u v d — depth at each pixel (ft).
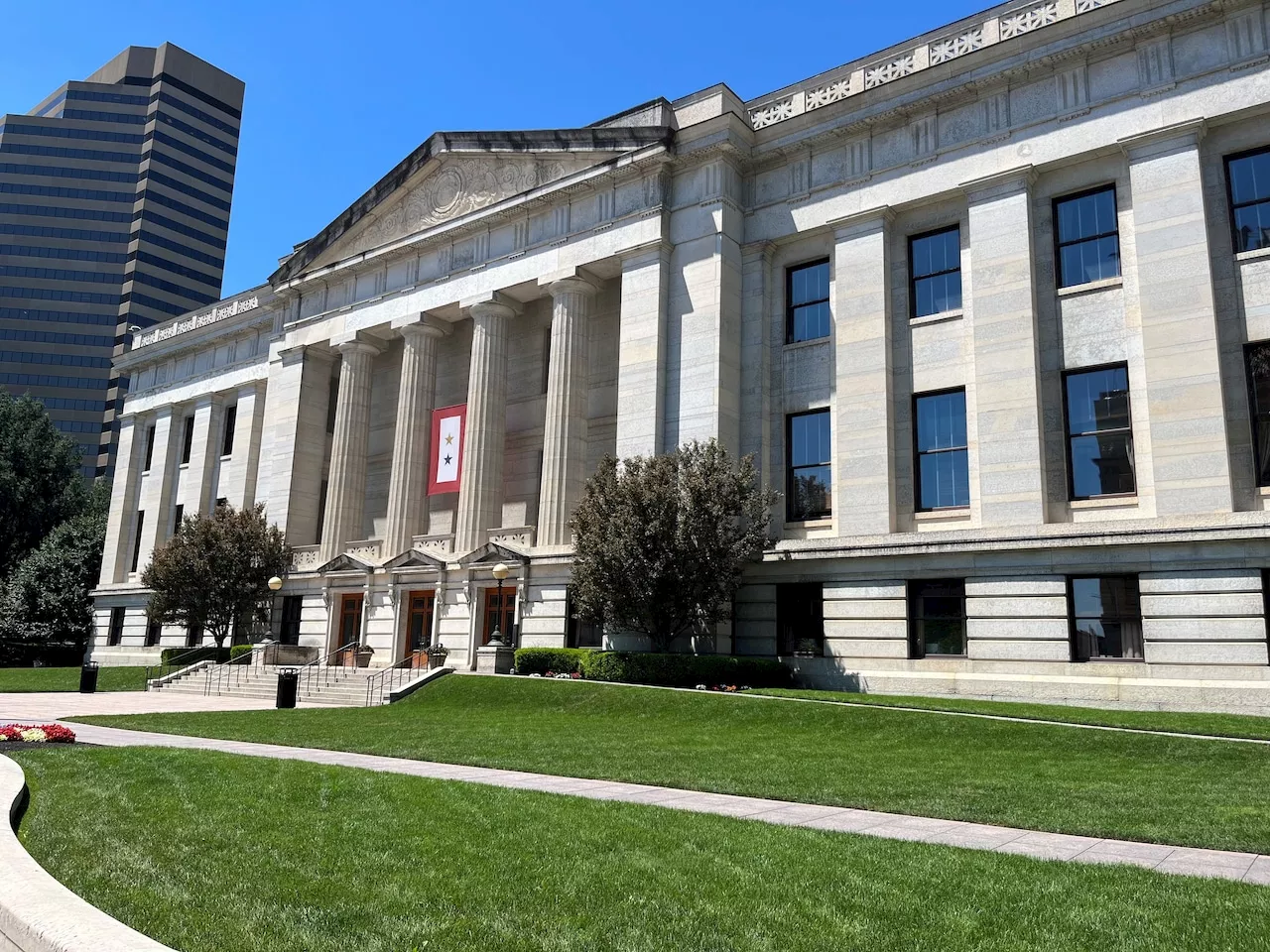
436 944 20.26
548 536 119.24
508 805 37.27
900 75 108.17
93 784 41.34
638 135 121.39
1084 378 92.84
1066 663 85.20
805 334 113.91
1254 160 87.04
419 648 130.72
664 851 29.43
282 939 20.43
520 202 132.77
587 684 91.35
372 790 40.45
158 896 23.52
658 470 99.71
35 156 499.10
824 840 31.35
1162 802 41.06
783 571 104.47
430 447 143.64
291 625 152.87
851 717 70.44
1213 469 81.87
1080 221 95.86
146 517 199.00
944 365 101.96
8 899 19.75
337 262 157.89
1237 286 85.30
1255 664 76.28
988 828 35.96
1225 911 23.08
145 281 486.79
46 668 173.27
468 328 152.56
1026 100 99.40
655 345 115.03
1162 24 91.04
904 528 101.40
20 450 251.39
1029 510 91.09
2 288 482.28
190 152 515.09
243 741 66.13
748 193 119.44
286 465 160.45
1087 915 22.67
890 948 20.29
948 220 104.58
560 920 22.15
